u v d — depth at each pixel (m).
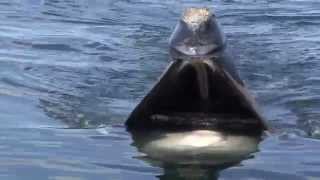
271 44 27.94
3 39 27.11
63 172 14.91
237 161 15.66
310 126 18.33
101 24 30.61
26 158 15.62
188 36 16.47
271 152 16.20
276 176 14.87
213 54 16.55
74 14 32.03
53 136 17.08
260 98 21.12
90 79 22.77
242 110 17.19
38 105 19.55
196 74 16.55
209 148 16.22
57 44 26.89
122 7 33.66
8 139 16.73
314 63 25.38
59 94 20.86
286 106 20.39
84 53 26.06
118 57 25.73
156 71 24.03
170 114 17.33
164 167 15.25
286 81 23.16
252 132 17.08
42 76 22.64
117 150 16.22
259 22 31.62
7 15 31.28
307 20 31.89
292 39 28.78
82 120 18.38
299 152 16.30
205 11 16.73
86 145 16.52
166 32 29.62
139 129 17.41
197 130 16.83
